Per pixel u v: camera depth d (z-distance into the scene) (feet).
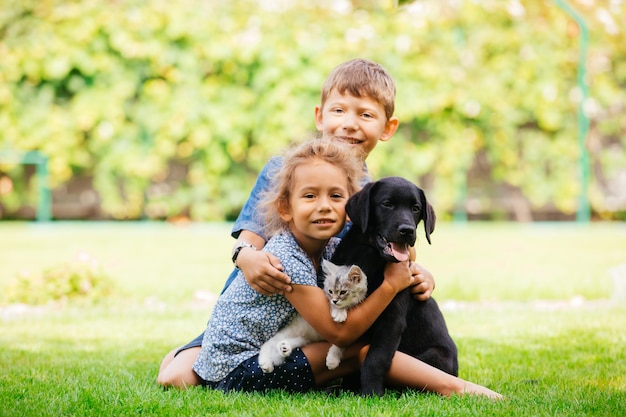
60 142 37.35
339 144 12.84
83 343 17.02
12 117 37.01
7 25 36.52
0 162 37.35
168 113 37.40
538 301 23.18
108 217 40.73
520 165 39.73
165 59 37.01
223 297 12.87
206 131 37.63
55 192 40.60
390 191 12.05
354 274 11.59
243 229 13.61
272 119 37.45
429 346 12.78
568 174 39.78
